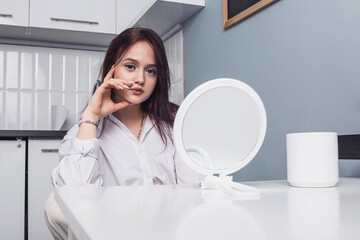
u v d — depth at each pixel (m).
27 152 2.21
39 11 2.43
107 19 2.57
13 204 2.12
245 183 0.85
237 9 1.84
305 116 1.39
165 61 1.13
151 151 1.15
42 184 2.18
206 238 0.29
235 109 0.75
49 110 2.75
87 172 0.97
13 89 2.68
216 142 0.74
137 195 0.58
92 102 1.04
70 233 0.48
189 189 0.69
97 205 0.47
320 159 0.73
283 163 1.51
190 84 2.40
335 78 1.25
